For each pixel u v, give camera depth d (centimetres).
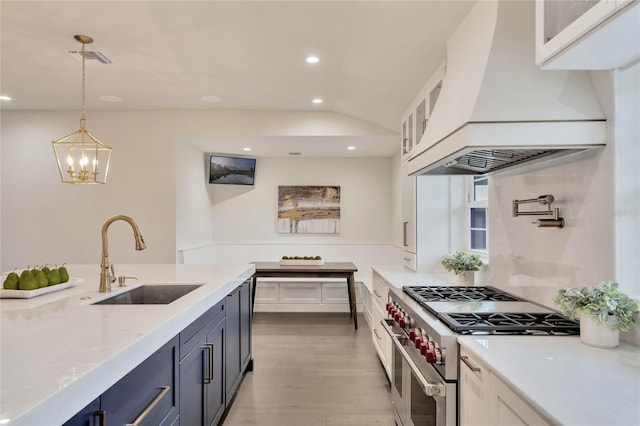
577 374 108
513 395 102
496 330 147
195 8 234
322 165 616
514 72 148
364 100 394
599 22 101
